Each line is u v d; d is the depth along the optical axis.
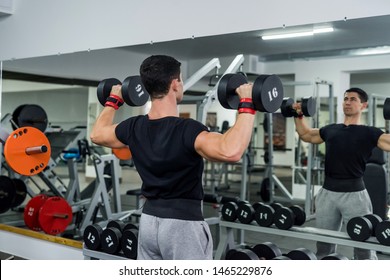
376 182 2.94
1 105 4.40
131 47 3.24
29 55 3.83
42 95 4.54
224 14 2.76
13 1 3.94
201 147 1.31
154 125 1.42
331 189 2.82
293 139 4.12
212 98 3.00
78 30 3.50
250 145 4.24
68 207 3.98
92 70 3.61
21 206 5.17
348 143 2.74
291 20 2.50
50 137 4.55
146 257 1.47
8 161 2.73
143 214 1.45
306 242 3.21
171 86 1.42
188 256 1.38
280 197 4.14
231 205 2.96
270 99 1.40
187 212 1.38
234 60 3.19
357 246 2.47
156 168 1.38
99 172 4.08
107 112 1.85
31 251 3.58
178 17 2.96
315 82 3.60
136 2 3.18
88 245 2.64
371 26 2.49
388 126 3.46
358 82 3.62
